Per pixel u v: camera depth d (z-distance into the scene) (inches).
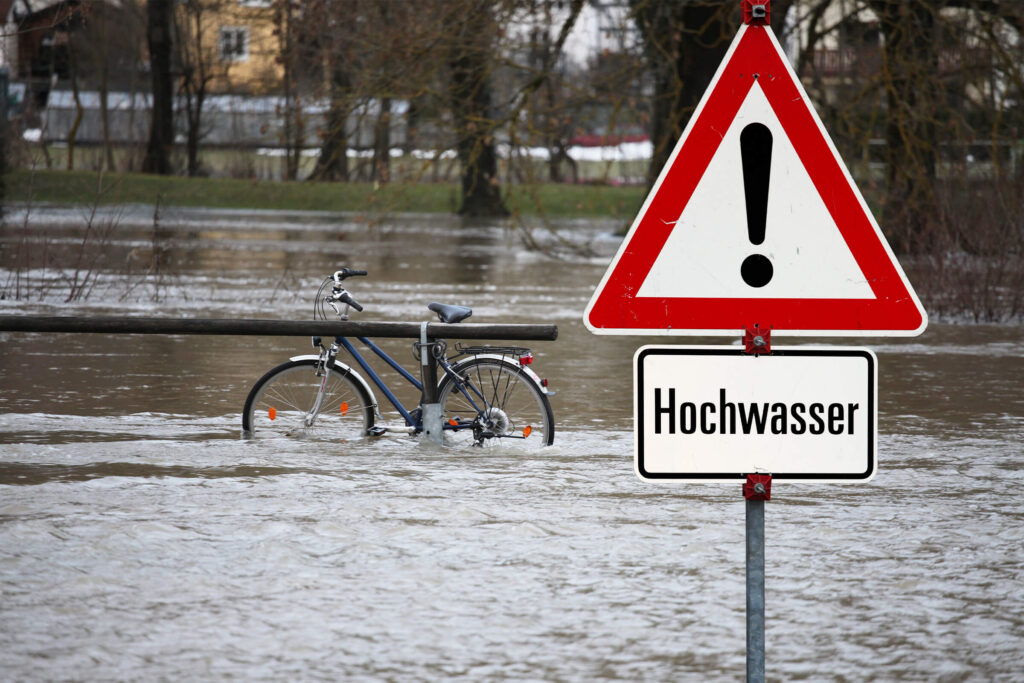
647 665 330.3
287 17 2283.5
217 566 412.2
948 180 1318.9
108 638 345.7
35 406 704.4
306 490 516.4
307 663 328.8
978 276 1199.6
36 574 401.1
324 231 2546.8
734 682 319.6
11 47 3607.3
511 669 326.6
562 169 4104.3
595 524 469.4
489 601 380.5
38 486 516.1
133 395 743.7
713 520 477.1
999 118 1449.3
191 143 4224.9
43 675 318.7
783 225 258.4
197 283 1427.2
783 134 258.1
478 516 478.3
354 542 440.5
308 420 647.8
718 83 258.1
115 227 1380.4
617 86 1724.9
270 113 4072.3
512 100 1745.8
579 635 352.5
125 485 519.5
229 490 514.3
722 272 259.1
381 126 1808.6
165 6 4072.3
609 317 259.8
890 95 1590.8
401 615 367.2
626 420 692.7
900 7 1595.7
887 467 575.5
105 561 415.5
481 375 629.9
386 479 540.7
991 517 486.9
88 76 4534.9
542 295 1374.3
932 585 400.8
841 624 363.6
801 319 258.7
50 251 1537.9
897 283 257.6
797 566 418.9
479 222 3026.6
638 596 386.6
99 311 1148.5
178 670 323.0
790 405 257.6
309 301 1278.3
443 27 1676.9
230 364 866.1
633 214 3014.3
